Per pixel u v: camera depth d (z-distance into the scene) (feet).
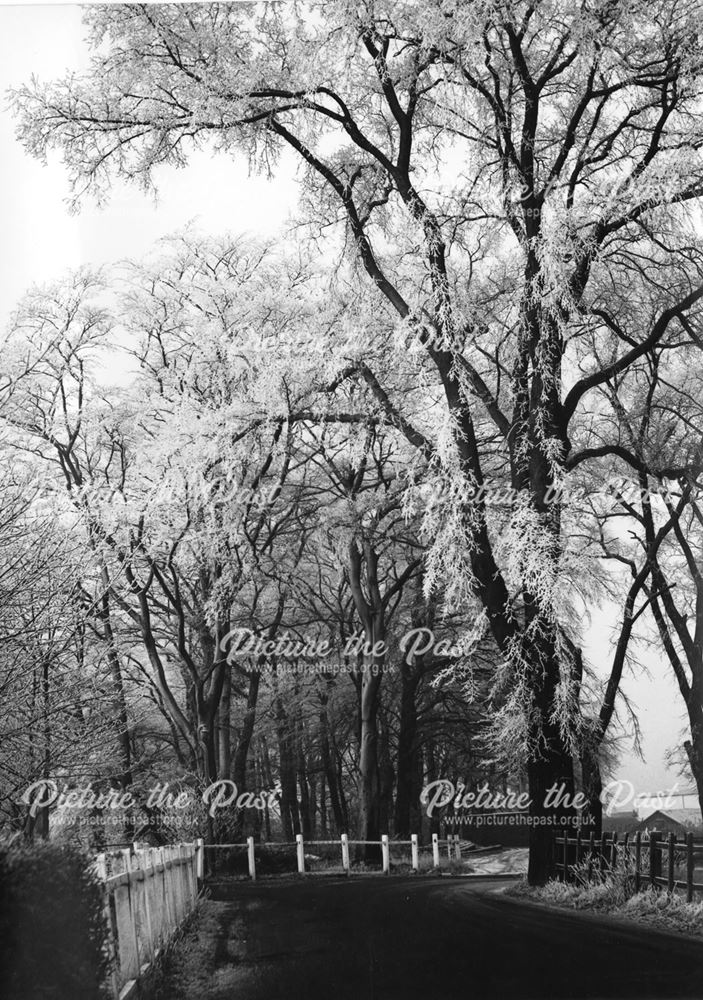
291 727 88.28
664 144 57.36
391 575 88.22
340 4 56.44
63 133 63.31
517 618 52.65
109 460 78.38
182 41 59.77
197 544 72.18
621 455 60.75
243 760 79.56
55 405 77.10
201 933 37.37
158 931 31.07
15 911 18.76
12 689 41.09
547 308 53.72
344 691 85.76
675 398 65.21
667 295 60.34
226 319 72.90
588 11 54.03
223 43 59.52
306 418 70.54
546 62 58.23
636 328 62.80
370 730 82.64
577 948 31.32
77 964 19.58
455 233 57.82
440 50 55.26
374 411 66.90
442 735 85.05
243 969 29.76
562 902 44.34
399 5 56.34
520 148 57.67
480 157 57.41
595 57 54.95
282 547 80.33
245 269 74.28
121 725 48.70
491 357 61.72
